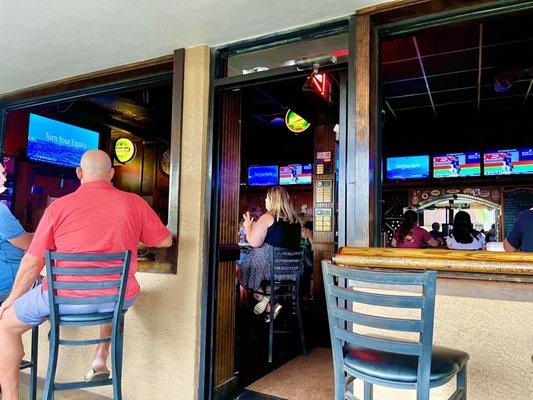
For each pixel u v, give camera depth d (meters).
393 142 6.77
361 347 1.58
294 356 3.72
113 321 2.04
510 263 1.57
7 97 3.78
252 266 3.71
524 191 6.07
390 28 2.32
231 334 2.90
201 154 2.72
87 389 2.94
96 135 5.89
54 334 1.96
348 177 2.24
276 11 2.32
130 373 2.77
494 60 4.06
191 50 2.81
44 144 5.18
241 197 8.27
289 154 7.93
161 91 5.23
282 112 6.17
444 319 1.88
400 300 1.33
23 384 3.05
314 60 2.43
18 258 2.65
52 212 2.16
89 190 2.25
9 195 4.82
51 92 3.59
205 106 2.75
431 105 5.59
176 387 2.63
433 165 6.52
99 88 3.41
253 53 3.00
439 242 5.38
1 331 2.16
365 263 1.82
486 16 2.12
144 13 2.37
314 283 4.41
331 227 4.42
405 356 1.46
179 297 2.69
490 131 6.14
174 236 2.73
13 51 2.89
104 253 2.03
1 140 3.91
